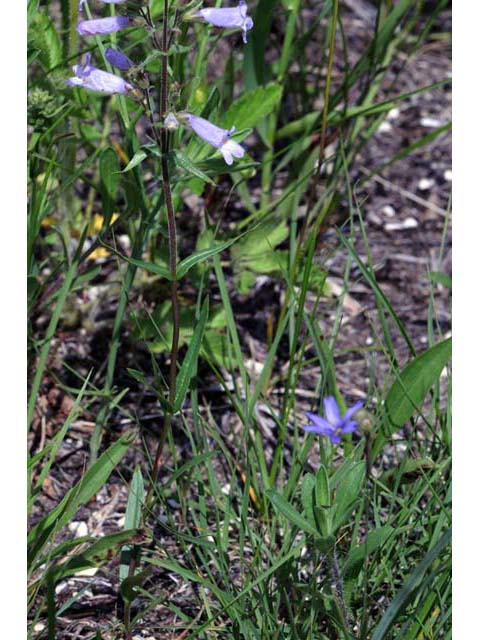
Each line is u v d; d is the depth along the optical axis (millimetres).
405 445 504
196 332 385
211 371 552
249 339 577
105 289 572
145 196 480
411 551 420
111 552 373
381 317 451
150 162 591
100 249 584
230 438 515
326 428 305
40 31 476
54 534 393
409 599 345
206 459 432
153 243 552
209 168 431
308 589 368
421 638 375
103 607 427
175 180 431
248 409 453
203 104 498
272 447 514
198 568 437
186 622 411
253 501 470
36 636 403
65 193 554
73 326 556
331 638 394
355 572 370
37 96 466
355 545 406
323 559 420
